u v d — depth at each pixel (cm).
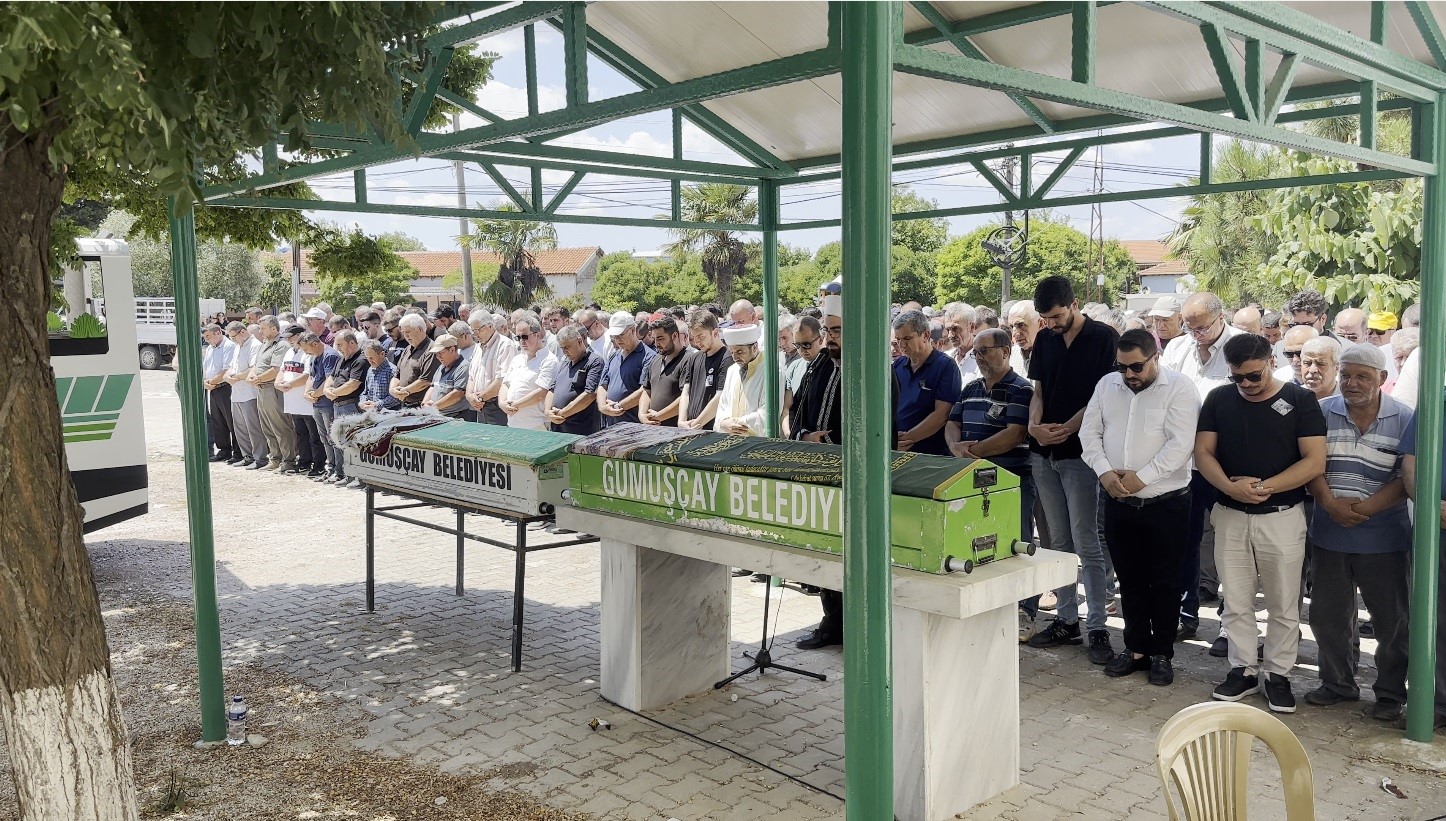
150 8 217
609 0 474
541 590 696
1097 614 533
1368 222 1148
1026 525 574
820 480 371
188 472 434
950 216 618
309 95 249
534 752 429
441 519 936
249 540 860
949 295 4347
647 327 1081
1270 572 454
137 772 415
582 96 321
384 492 624
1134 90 518
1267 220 1225
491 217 568
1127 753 418
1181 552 491
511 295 4306
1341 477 445
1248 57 331
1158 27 446
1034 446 558
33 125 214
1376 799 373
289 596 689
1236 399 462
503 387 883
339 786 399
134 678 531
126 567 777
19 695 276
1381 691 445
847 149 221
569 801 383
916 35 464
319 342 1105
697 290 5225
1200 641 564
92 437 745
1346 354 430
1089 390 532
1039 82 256
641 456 442
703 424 696
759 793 388
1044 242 4422
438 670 535
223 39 227
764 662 505
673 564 475
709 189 3984
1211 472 464
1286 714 452
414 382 957
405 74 300
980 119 582
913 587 348
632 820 367
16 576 271
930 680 356
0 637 273
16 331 266
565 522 486
